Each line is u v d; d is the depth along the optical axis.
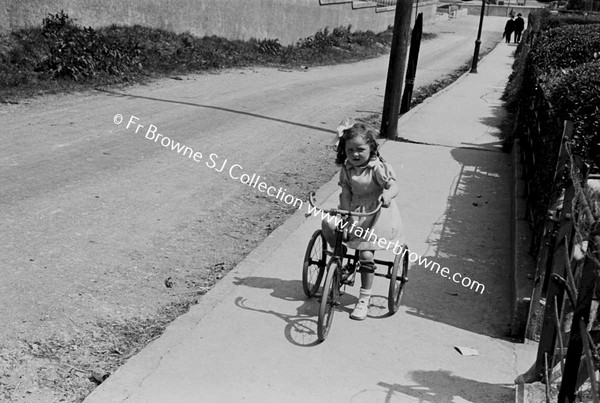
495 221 7.81
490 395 4.28
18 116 11.52
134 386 4.12
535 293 4.88
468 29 53.38
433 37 44.53
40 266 5.83
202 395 4.07
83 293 5.45
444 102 16.91
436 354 4.76
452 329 5.17
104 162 9.26
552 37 15.33
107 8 17.75
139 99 14.14
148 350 4.53
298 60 25.47
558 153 5.27
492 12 73.81
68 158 9.24
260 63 23.08
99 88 14.82
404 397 4.19
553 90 8.02
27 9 15.22
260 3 24.98
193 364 4.41
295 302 5.41
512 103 15.90
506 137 12.70
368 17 37.50
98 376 4.32
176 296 5.61
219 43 22.55
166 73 17.88
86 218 7.10
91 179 8.44
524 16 72.19
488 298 5.76
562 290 4.04
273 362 4.49
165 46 19.28
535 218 6.10
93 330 4.92
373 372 4.46
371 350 4.75
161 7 19.81
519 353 4.85
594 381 2.90
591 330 3.47
